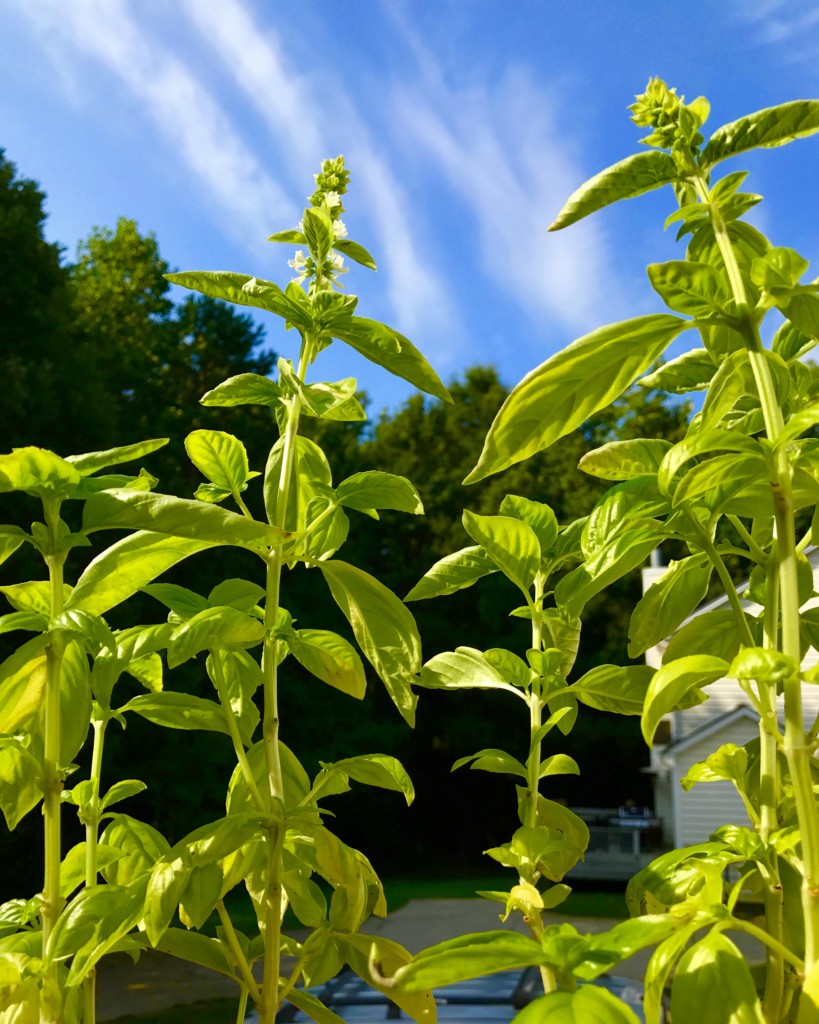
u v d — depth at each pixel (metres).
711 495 1.14
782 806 1.02
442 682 1.50
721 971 0.74
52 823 1.14
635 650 1.39
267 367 25.42
